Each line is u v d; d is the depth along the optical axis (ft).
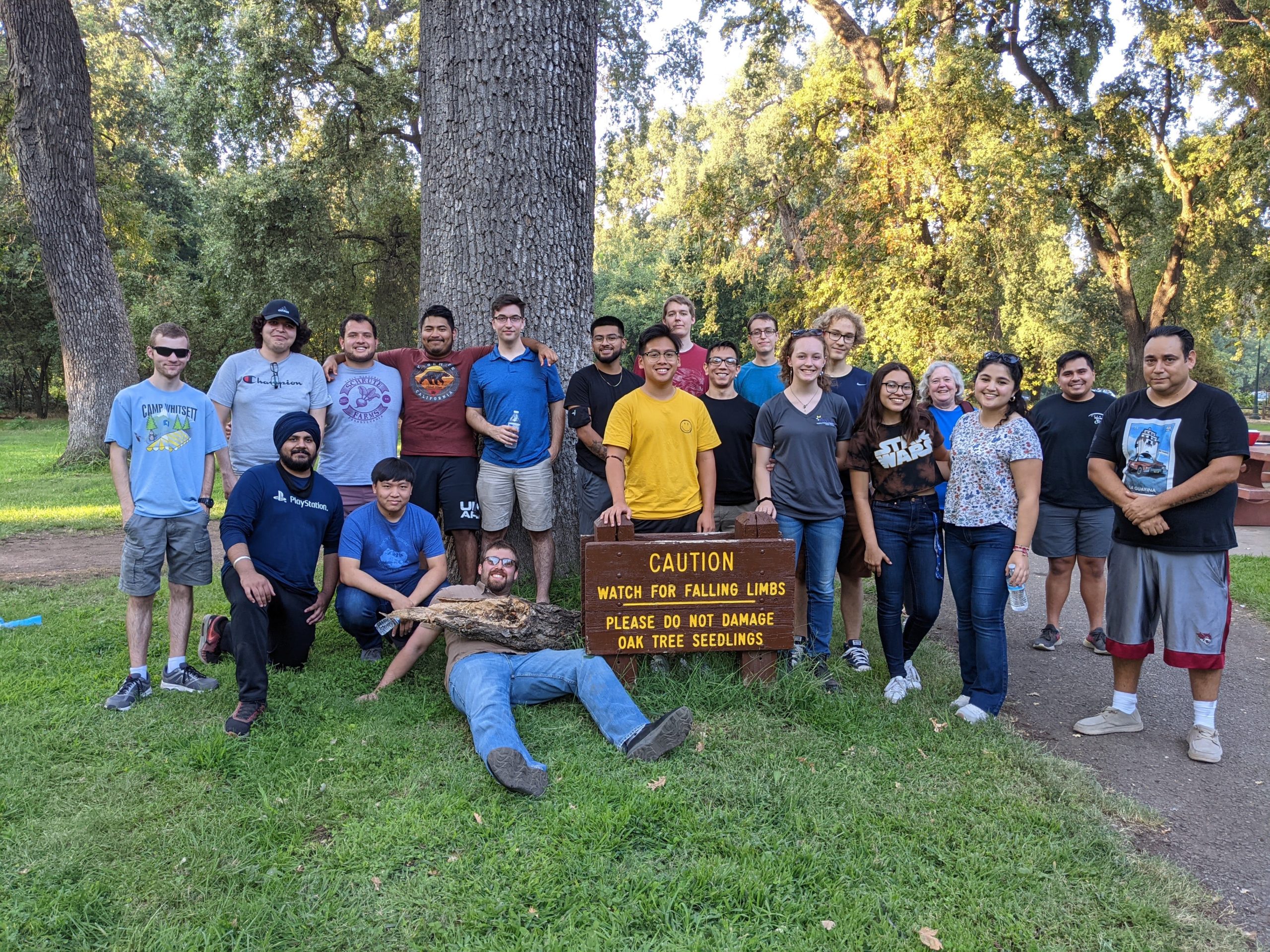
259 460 16.21
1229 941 8.30
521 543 19.89
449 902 8.53
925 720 13.15
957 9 62.44
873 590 22.03
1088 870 9.34
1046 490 17.69
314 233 72.49
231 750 11.43
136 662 13.50
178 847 9.29
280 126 66.90
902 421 14.21
